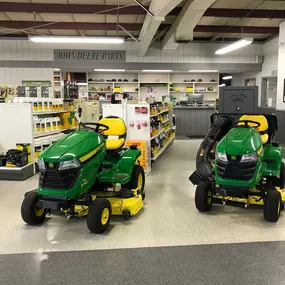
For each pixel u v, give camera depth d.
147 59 12.45
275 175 4.12
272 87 12.24
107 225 3.58
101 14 8.89
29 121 6.14
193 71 13.20
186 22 7.73
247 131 4.05
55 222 3.84
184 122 12.71
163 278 2.63
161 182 5.75
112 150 4.29
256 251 3.08
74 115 8.38
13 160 5.80
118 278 2.63
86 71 13.51
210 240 3.33
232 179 3.69
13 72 11.83
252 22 10.12
